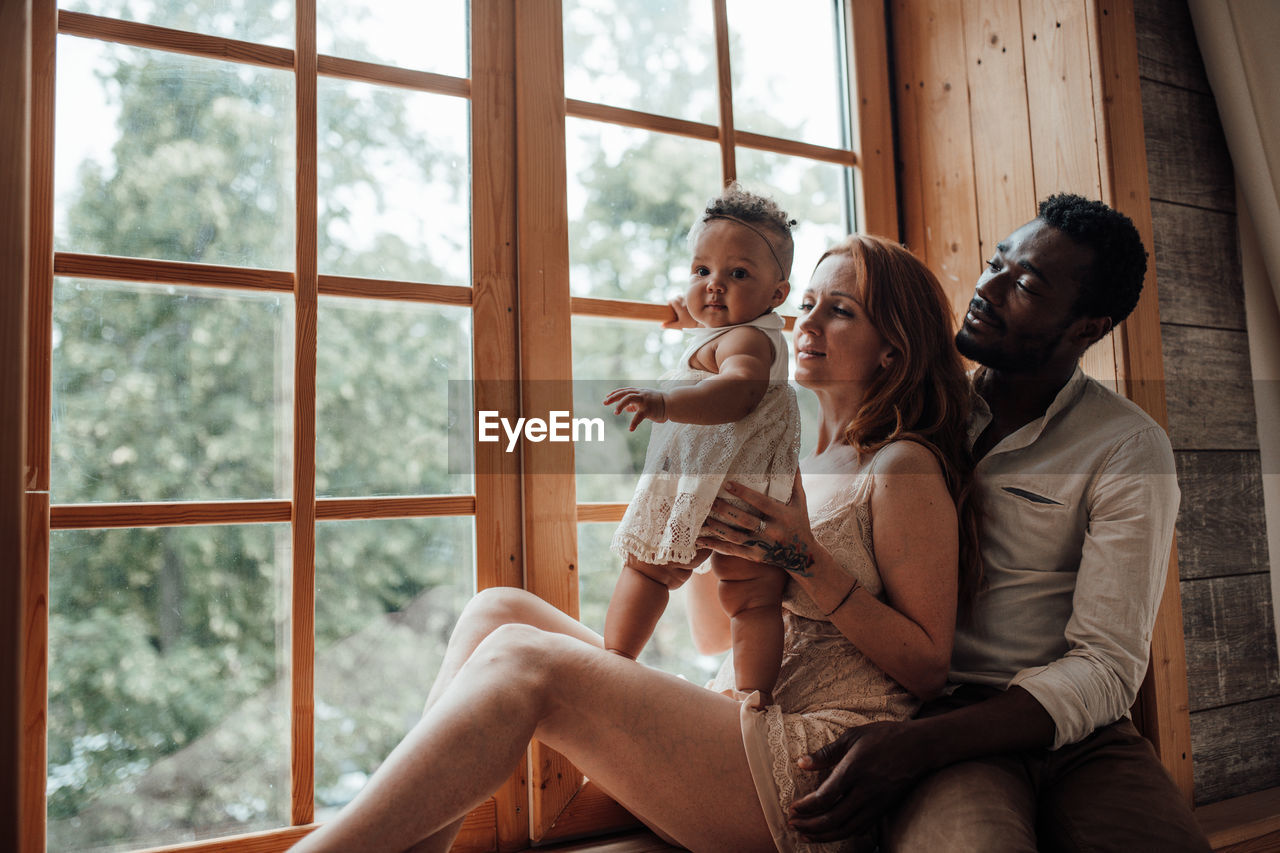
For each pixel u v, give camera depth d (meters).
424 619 1.31
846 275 1.23
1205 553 1.42
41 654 1.07
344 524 1.27
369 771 1.25
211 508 1.18
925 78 1.73
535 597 1.25
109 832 1.11
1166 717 1.32
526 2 1.42
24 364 0.93
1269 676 1.46
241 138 1.25
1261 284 1.53
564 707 1.01
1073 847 0.99
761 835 0.99
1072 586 1.17
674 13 1.57
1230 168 1.54
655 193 1.52
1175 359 1.42
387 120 1.34
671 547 1.04
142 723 1.14
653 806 1.02
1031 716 1.01
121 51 1.19
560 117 1.43
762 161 1.64
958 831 0.92
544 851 1.26
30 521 1.07
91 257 1.14
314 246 1.26
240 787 1.18
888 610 1.04
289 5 1.29
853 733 0.98
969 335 1.27
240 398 1.22
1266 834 1.30
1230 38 1.48
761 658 1.06
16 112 0.95
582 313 1.43
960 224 1.65
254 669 1.20
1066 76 1.45
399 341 1.32
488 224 1.38
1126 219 1.20
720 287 1.14
